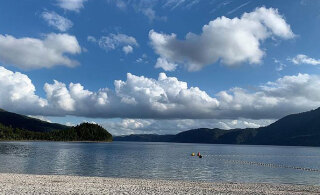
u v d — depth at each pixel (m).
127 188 33.78
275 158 129.75
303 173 66.25
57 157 101.06
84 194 28.39
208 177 56.72
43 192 28.61
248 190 35.19
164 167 74.75
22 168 63.41
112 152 150.50
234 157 130.12
